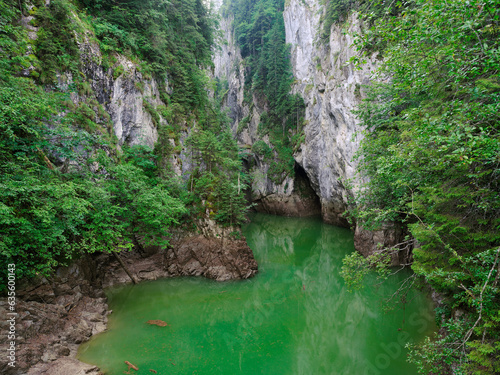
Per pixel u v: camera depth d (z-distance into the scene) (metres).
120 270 15.46
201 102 26.50
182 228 17.81
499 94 4.79
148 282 15.24
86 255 13.28
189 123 23.70
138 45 20.09
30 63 12.49
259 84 46.78
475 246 5.83
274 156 42.53
